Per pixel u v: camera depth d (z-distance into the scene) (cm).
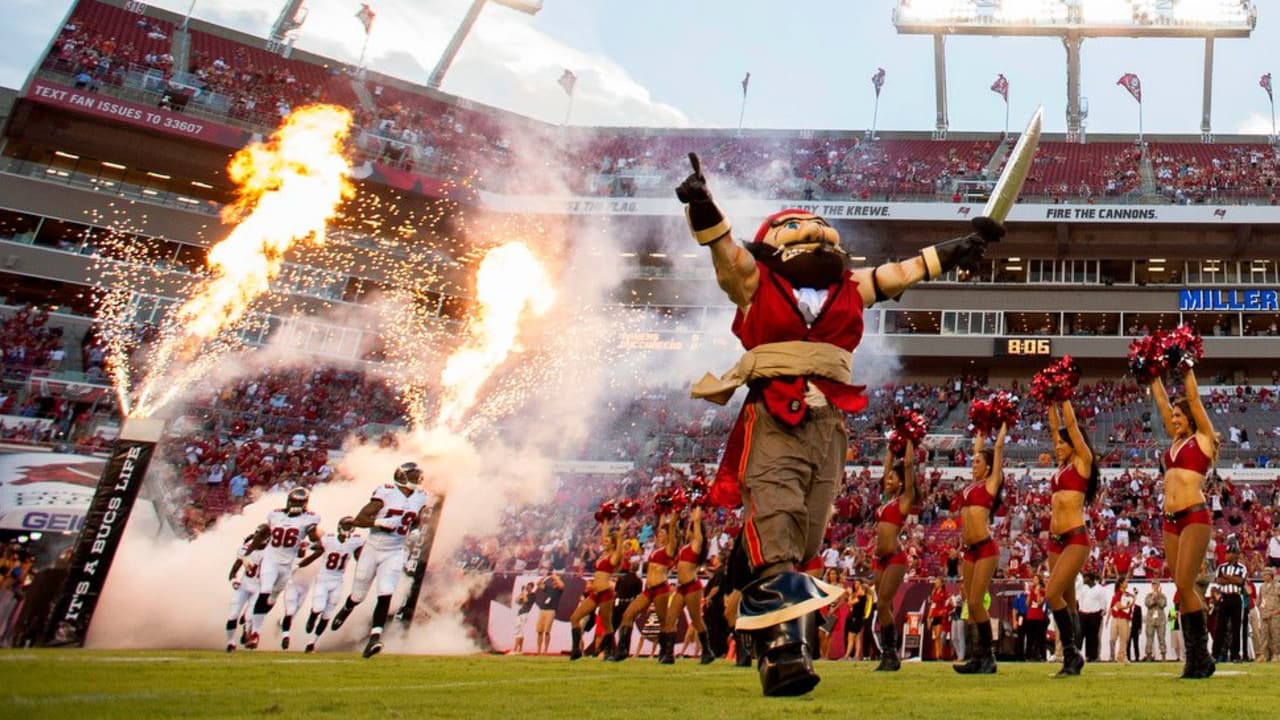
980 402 842
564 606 1875
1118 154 5106
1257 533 2530
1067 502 730
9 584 1472
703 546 1132
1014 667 919
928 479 3203
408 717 258
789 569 329
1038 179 4862
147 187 4172
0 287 3553
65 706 247
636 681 494
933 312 4534
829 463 357
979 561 783
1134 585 1766
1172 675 677
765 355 353
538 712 280
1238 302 4269
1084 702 365
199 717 244
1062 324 4434
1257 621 1596
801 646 318
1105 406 4016
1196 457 666
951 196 4541
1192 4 4975
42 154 4034
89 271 3619
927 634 1728
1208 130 5266
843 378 356
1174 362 676
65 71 3925
